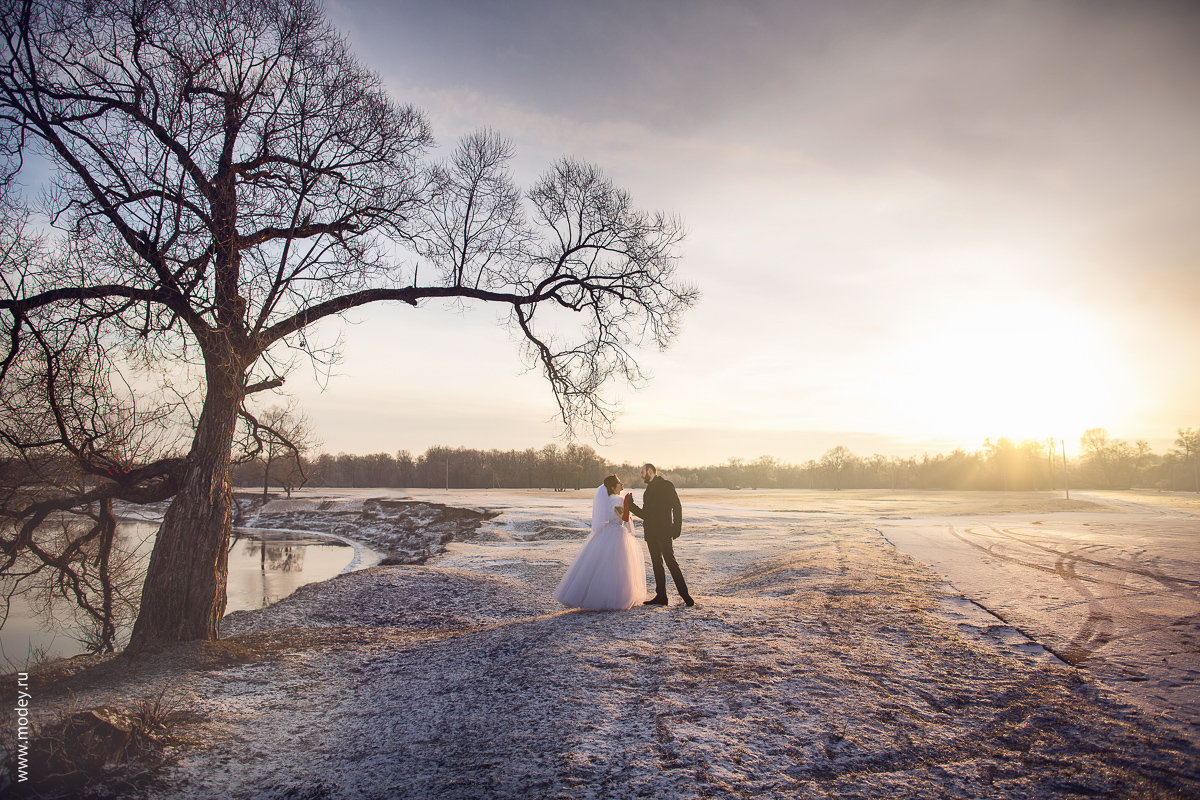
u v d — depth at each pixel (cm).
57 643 1374
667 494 950
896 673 616
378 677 756
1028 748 454
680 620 827
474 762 474
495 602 1402
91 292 799
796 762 441
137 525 2780
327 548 4084
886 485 16875
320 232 987
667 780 418
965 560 1452
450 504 5538
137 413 1005
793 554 1766
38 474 892
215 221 860
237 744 557
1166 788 385
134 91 856
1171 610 866
